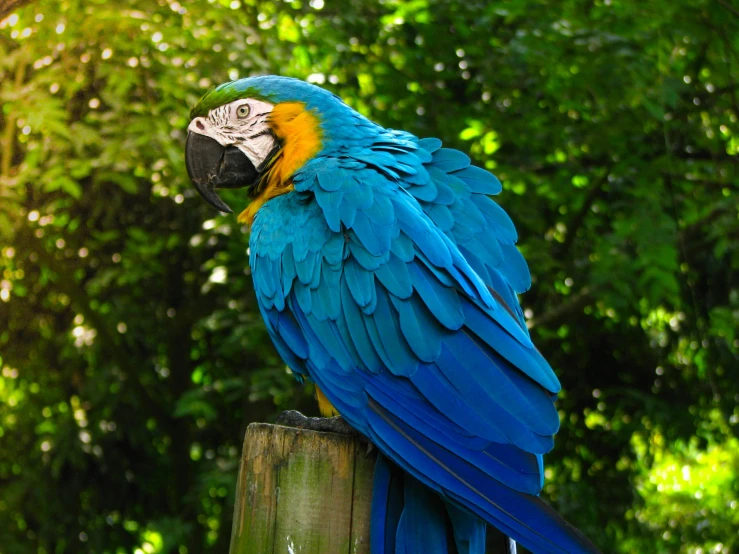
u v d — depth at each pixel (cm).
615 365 988
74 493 970
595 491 1003
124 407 973
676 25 744
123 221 926
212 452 1025
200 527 990
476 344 303
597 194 889
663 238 739
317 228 349
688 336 927
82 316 948
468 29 837
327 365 328
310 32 781
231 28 736
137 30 702
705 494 1190
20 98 669
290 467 295
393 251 326
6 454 995
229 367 997
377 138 388
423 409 300
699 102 846
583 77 760
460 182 364
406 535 288
